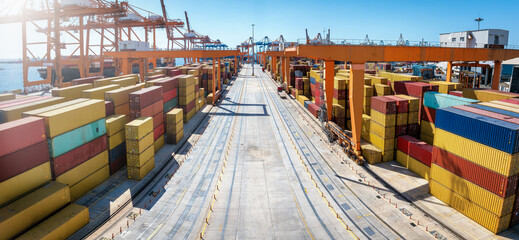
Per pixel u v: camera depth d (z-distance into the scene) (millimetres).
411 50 35406
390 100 31859
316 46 32062
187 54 63406
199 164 33250
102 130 27828
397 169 30953
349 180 29047
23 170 19844
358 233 20906
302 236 20672
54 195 20484
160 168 31781
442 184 24469
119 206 23938
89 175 26328
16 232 17859
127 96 36438
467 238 20000
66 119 23250
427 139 33031
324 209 24016
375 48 33250
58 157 22672
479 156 20953
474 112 23062
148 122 29953
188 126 48625
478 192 21266
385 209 23875
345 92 44531
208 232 21094
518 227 21094
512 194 19922
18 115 25484
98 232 20812
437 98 31203
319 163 33375
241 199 25672
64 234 19531
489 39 61750
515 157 19016
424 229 21234
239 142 40906
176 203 24984
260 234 20906
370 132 35031
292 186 27938
